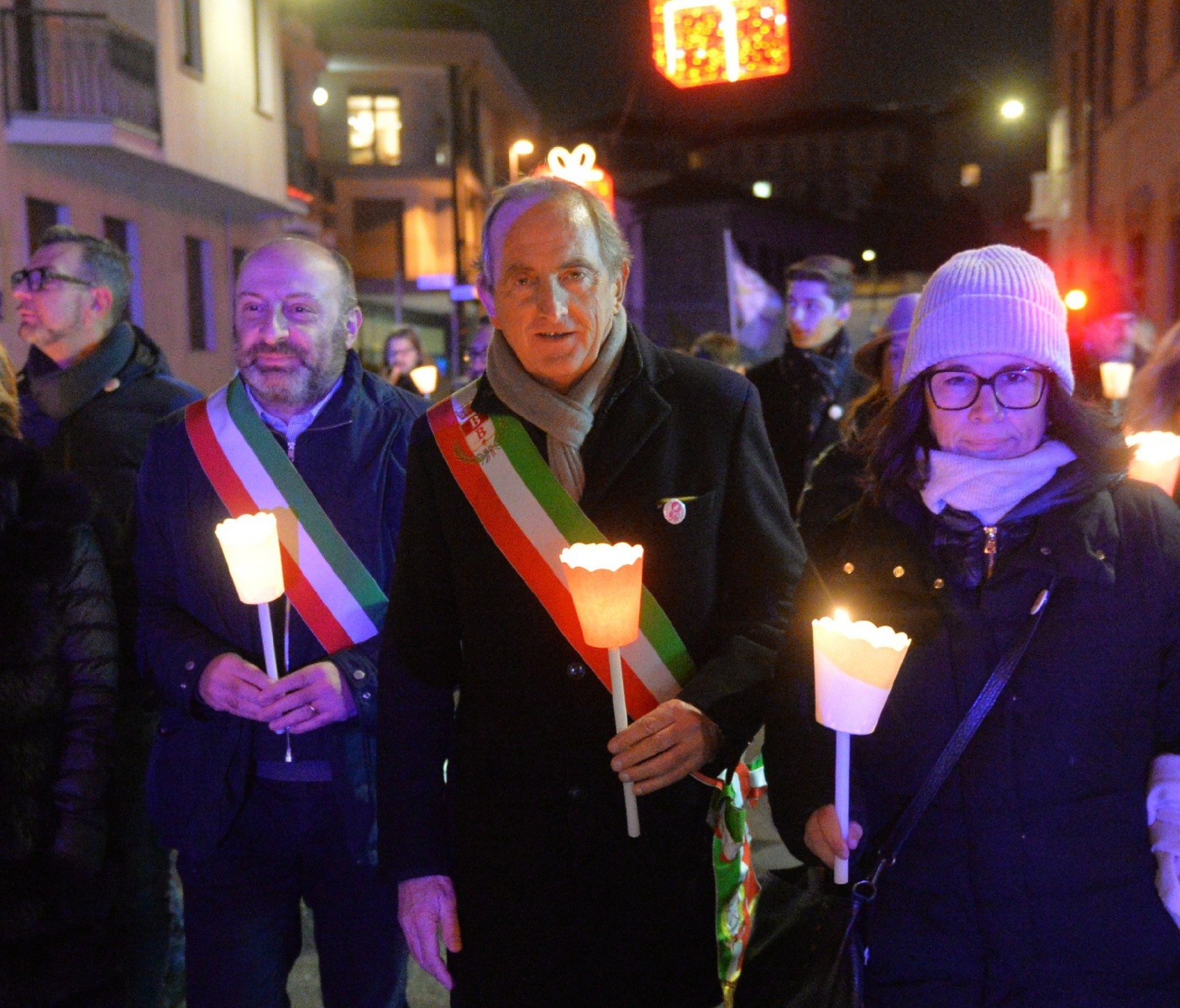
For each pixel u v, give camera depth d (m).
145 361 3.78
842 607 2.09
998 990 1.94
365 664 2.78
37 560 2.72
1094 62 19.08
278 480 2.87
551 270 2.29
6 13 14.13
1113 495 2.02
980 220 52.25
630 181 54.84
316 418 2.93
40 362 3.74
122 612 3.21
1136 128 16.09
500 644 2.39
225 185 18.06
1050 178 23.42
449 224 39.25
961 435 2.03
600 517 2.36
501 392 2.40
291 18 24.78
